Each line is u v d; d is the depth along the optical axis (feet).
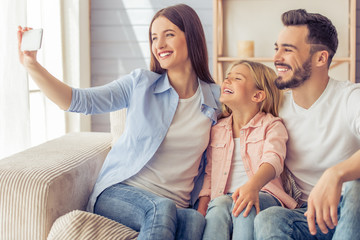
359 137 4.86
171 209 4.56
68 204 5.10
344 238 3.81
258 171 4.88
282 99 5.47
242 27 11.48
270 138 5.15
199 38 5.65
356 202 3.84
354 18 10.39
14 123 6.48
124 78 5.61
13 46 6.42
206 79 5.89
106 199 5.20
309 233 4.29
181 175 5.46
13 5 6.40
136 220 4.86
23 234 4.79
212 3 11.41
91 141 6.80
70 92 5.08
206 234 4.56
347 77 11.34
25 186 4.79
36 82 4.88
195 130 5.50
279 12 11.40
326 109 4.97
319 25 4.86
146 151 5.35
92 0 11.65
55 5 9.84
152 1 11.55
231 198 5.07
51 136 9.81
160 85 5.61
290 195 5.28
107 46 11.73
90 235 4.56
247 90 5.49
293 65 4.92
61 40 10.01
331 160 4.96
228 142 5.53
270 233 4.12
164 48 5.48
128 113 5.57
